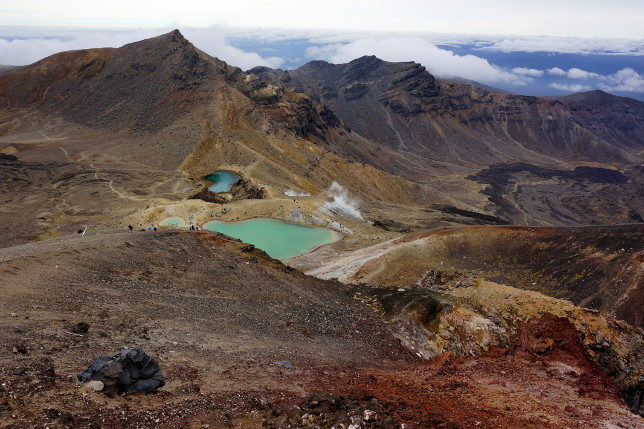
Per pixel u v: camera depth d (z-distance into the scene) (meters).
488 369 37.19
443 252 102.81
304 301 47.22
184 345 25.69
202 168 198.88
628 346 42.91
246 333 32.78
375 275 88.44
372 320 47.28
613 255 93.69
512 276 96.31
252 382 21.86
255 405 18.39
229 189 177.00
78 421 14.20
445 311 47.50
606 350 42.06
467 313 47.38
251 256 54.44
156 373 18.73
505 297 50.16
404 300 49.91
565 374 36.81
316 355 32.56
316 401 18.73
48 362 18.45
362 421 16.88
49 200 141.88
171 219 123.00
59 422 13.68
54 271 32.78
